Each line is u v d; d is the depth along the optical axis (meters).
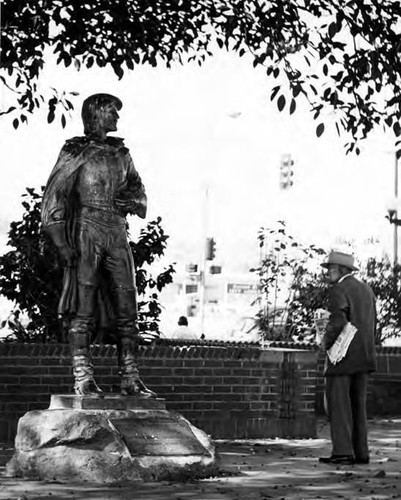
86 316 12.23
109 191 12.26
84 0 15.97
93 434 11.34
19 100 16.84
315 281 24.53
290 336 24.41
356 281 13.68
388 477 12.30
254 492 10.86
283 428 16.64
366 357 13.48
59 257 12.31
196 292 55.19
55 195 12.19
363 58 15.38
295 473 12.43
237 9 15.94
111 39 16.50
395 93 15.55
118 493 10.52
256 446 15.33
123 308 12.32
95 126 12.44
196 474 11.62
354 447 13.54
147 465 11.34
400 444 15.88
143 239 19.52
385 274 25.69
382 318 25.48
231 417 16.45
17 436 11.77
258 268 25.00
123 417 11.64
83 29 16.09
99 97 12.43
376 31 15.41
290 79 15.42
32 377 15.16
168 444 11.63
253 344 22.06
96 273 12.23
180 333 26.02
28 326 18.88
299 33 15.56
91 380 12.16
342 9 15.31
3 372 15.02
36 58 16.14
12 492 10.50
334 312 13.50
